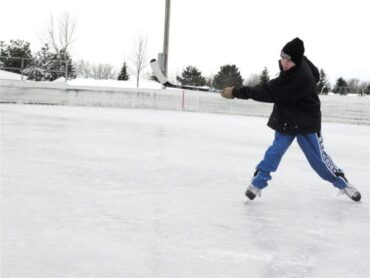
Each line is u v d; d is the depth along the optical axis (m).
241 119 17.53
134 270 2.80
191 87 4.84
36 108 17.23
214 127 13.23
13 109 16.09
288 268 2.96
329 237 3.63
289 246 3.38
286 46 4.27
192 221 3.86
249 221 3.96
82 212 3.96
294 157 8.23
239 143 9.71
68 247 3.12
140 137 9.70
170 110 20.69
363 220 4.15
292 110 4.44
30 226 3.53
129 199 4.48
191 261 2.99
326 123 19.03
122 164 6.39
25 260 2.88
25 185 4.85
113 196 4.57
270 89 4.32
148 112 18.61
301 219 4.11
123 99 20.36
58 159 6.53
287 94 4.31
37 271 2.72
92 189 4.82
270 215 4.18
